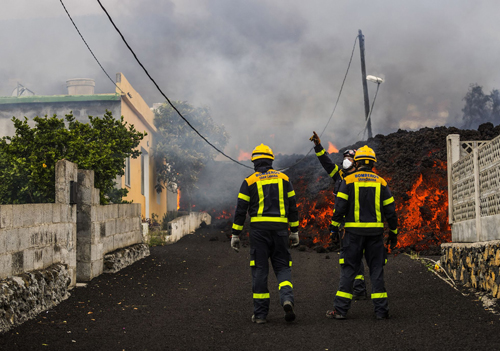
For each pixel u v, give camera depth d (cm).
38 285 597
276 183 564
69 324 538
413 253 1224
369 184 563
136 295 728
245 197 559
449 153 899
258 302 543
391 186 1578
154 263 1095
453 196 883
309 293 743
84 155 1116
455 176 870
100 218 926
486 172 699
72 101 1711
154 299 697
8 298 512
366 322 530
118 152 1211
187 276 923
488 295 618
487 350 404
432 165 1537
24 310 546
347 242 560
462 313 549
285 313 564
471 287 695
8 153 1083
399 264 976
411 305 611
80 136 1131
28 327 515
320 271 963
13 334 483
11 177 1081
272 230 550
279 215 555
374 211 560
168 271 984
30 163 1076
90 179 871
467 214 796
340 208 562
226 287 804
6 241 553
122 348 444
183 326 531
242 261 1153
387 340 448
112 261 945
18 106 1722
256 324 536
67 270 720
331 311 567
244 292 757
